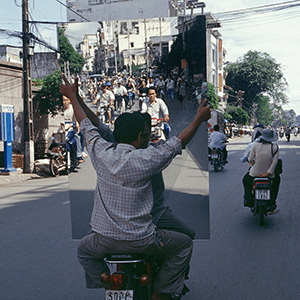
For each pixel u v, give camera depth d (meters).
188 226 3.06
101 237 2.46
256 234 5.54
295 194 8.50
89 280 2.87
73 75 3.19
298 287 3.72
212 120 34.22
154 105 3.17
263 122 72.50
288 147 25.83
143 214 2.39
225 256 4.64
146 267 2.63
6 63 19.84
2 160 18.89
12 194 9.91
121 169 2.32
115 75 3.18
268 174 6.15
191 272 4.15
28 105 15.00
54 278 4.11
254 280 3.91
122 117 2.52
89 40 3.17
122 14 28.91
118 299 2.53
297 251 4.75
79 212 3.28
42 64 24.08
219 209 7.23
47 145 22.95
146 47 3.20
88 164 3.23
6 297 3.67
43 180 13.01
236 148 25.95
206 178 3.15
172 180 3.16
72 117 3.35
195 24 3.12
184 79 3.13
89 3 29.98
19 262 4.62
